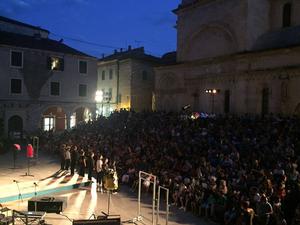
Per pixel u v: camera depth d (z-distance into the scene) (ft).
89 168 70.64
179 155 65.46
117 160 74.23
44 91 130.52
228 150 62.75
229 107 100.07
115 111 125.18
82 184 68.80
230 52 102.63
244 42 97.14
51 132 117.50
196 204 52.70
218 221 49.11
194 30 115.24
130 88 149.48
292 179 47.65
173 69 121.90
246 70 94.02
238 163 56.44
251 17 97.35
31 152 74.49
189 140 72.69
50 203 43.83
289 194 44.19
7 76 121.19
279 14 99.40
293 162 53.47
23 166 83.05
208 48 110.52
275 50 85.81
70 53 136.26
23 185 64.39
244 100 94.58
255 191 45.78
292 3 95.20
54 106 133.49
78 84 139.95
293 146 57.93
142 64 153.28
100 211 53.01
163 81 127.13
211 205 50.01
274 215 42.50
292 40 91.91
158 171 63.10
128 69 150.71
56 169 80.64
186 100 116.26
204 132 74.64
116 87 157.07
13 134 117.80
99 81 168.86
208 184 52.60
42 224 42.57
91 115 144.05
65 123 137.59
